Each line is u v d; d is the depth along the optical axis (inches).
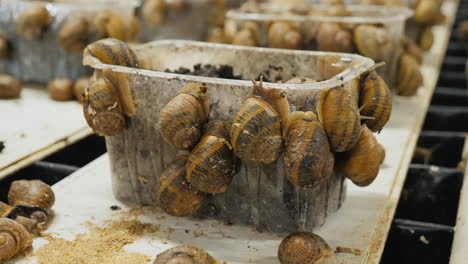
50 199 20.8
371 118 19.6
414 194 26.0
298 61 22.5
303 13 36.4
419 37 44.2
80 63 32.7
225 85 18.9
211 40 37.5
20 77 35.4
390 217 21.0
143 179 21.2
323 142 18.0
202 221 20.8
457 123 33.8
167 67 23.8
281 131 18.2
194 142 18.9
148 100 20.1
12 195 20.7
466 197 23.2
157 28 43.5
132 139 20.8
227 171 18.8
